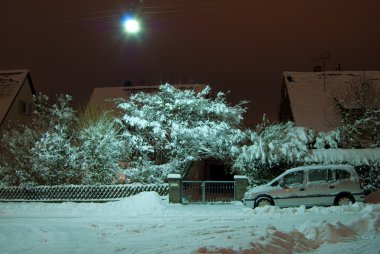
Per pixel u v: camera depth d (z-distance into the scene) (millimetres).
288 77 40281
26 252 10891
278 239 10016
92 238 12594
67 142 23016
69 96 23969
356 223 11898
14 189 22500
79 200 21875
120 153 23047
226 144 22984
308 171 18594
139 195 19766
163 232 13273
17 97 38906
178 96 23656
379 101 30141
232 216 16766
